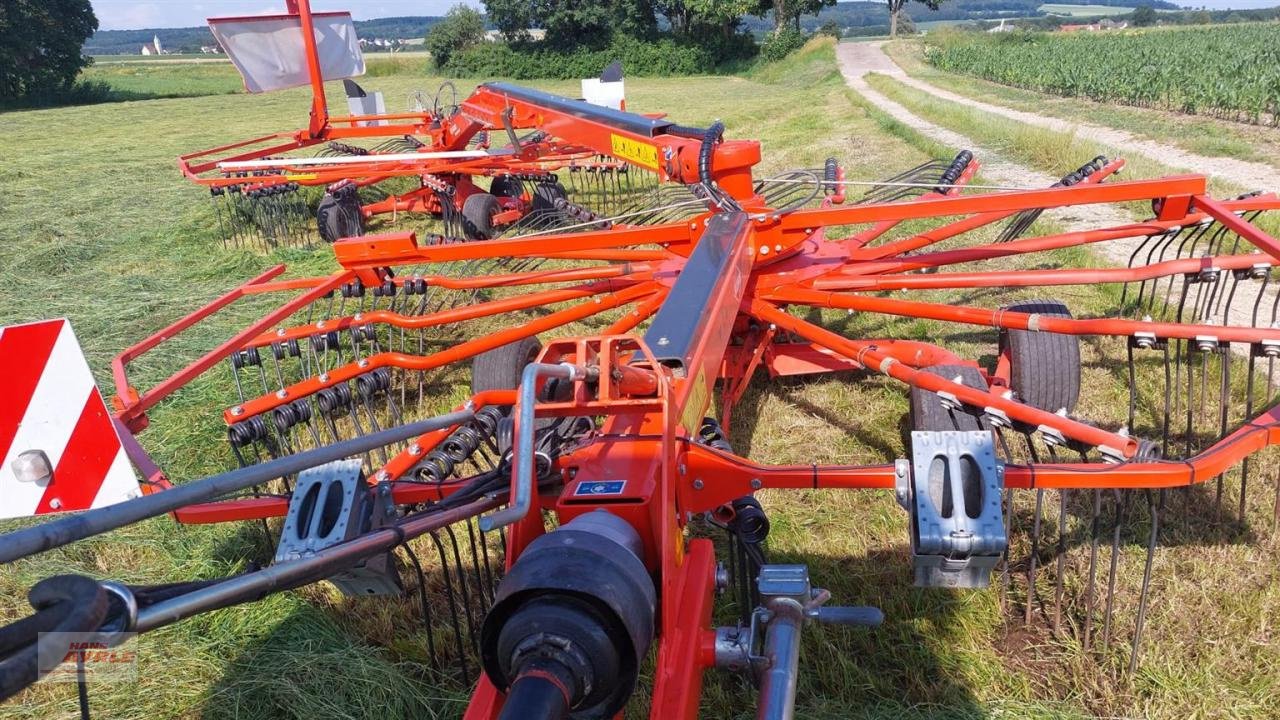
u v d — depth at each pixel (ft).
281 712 11.13
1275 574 12.06
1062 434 10.32
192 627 12.53
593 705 6.16
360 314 17.85
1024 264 26.22
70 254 36.01
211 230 38.96
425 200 38.99
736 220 14.90
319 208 35.70
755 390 19.15
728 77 160.56
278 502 10.91
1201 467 9.30
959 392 11.55
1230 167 39.73
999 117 56.18
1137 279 14.87
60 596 3.96
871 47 176.35
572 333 23.80
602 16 173.78
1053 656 11.22
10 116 119.24
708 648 7.71
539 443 9.66
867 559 13.17
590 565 6.22
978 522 8.12
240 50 32.27
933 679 10.94
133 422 14.07
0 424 11.10
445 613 12.77
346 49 36.63
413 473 12.04
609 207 39.42
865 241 20.18
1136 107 67.41
